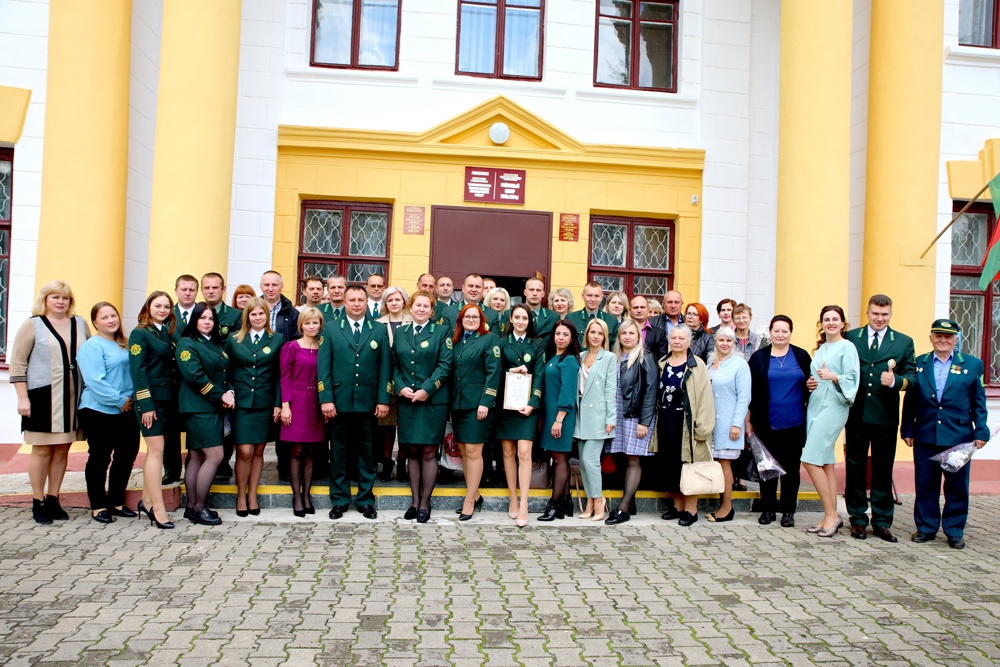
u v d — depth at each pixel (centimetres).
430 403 631
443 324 655
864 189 951
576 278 1000
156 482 598
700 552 580
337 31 1002
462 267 985
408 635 404
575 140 996
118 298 833
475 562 534
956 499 623
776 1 1042
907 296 871
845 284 834
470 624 421
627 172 1012
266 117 968
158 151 779
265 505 668
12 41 855
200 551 538
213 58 785
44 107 856
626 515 667
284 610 433
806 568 543
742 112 1030
